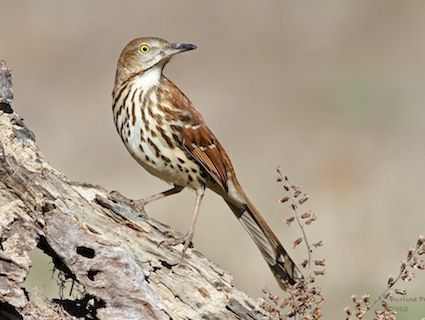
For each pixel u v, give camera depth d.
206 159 9.25
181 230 14.04
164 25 29.45
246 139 21.52
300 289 7.36
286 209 15.16
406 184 17.36
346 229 14.07
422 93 24.28
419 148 20.36
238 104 24.33
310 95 24.97
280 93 25.27
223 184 9.28
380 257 13.37
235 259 13.17
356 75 26.08
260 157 19.95
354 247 13.61
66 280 7.19
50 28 28.00
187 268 7.27
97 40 27.75
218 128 22.48
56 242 6.50
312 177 18.34
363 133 21.89
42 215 6.56
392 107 23.56
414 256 7.30
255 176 18.25
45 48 26.84
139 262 6.89
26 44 26.92
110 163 18.28
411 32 29.22
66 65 26.00
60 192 6.90
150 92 9.20
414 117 22.94
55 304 6.72
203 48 28.39
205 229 13.98
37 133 20.22
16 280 6.34
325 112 23.75
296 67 27.25
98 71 25.70
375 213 14.48
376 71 26.44
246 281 12.76
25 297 6.49
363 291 12.33
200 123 9.29
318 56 28.08
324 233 14.04
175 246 7.44
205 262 7.43
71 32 27.94
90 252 6.54
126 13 29.61
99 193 7.40
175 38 29.11
